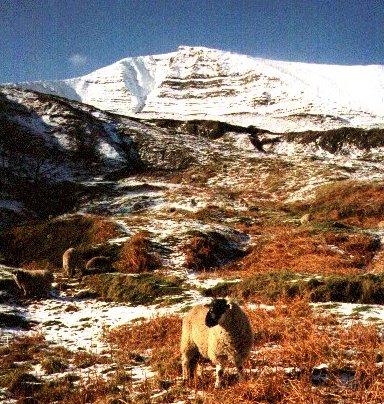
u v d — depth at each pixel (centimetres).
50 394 921
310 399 684
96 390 912
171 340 1274
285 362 909
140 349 1253
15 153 6456
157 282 2042
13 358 1216
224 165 6506
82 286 2195
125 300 1941
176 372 962
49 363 1104
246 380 789
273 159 6762
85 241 3027
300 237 2769
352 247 2558
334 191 4450
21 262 3003
